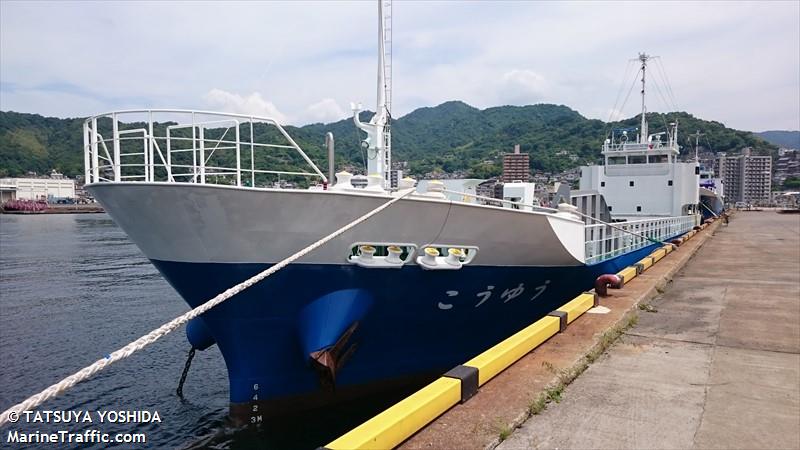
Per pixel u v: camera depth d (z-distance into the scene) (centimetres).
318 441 714
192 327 859
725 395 494
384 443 357
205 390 974
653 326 761
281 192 591
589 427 424
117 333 1406
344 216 635
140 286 2108
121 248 3644
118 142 618
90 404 922
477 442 381
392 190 825
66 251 3444
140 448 761
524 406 444
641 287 1016
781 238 2706
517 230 794
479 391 476
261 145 667
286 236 620
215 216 590
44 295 1920
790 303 937
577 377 541
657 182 2189
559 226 882
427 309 768
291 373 716
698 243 2141
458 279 770
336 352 658
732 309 883
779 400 481
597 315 771
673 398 486
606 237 1261
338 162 1908
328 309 669
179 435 797
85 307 1717
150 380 1031
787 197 12862
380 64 888
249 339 671
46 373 1098
